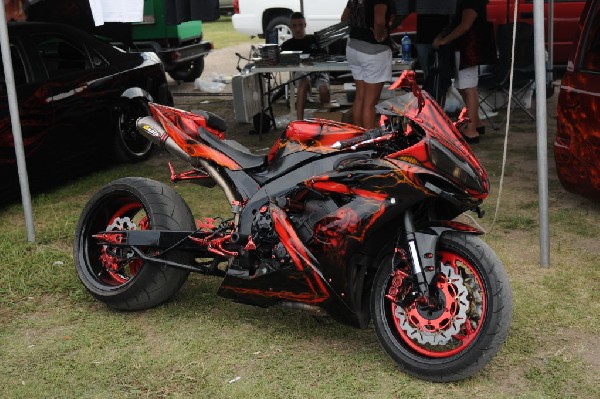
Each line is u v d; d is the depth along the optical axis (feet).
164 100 27.35
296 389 11.50
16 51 21.58
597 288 14.67
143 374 12.09
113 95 24.49
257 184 13.00
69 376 12.10
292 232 12.00
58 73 22.91
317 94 36.91
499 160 24.68
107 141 24.54
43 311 14.55
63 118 22.43
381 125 12.38
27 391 11.67
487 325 10.94
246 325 13.65
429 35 28.22
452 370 11.23
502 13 40.14
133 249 13.78
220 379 11.87
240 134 30.42
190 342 13.05
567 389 11.27
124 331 13.56
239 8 53.62
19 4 23.03
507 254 16.48
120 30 36.50
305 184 12.05
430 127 11.12
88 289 14.43
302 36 30.40
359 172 11.41
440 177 10.84
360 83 24.82
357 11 24.22
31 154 21.31
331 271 11.85
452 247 11.38
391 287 11.64
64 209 20.94
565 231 17.83
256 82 28.53
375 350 12.62
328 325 13.55
